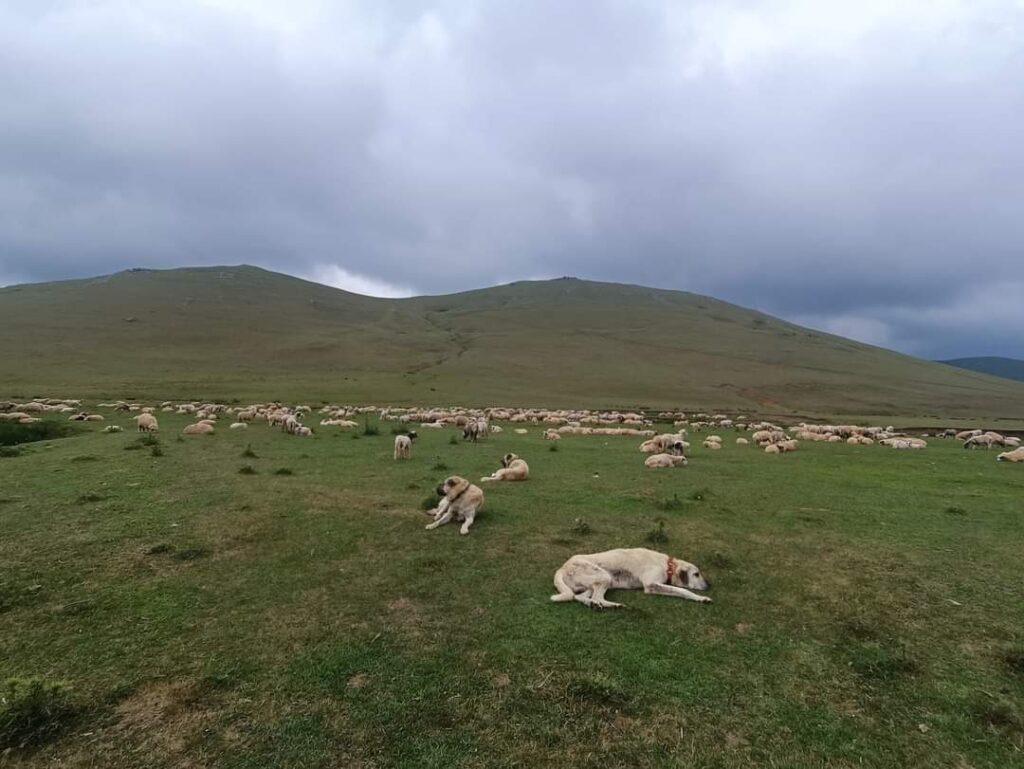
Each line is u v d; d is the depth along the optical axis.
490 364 104.69
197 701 5.72
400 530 11.28
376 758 4.98
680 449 24.34
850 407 90.38
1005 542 11.20
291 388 68.12
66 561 9.28
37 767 4.84
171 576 8.79
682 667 6.47
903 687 6.20
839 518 13.05
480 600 8.12
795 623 7.63
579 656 6.64
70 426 30.58
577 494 15.04
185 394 58.66
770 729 5.47
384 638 6.98
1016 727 5.55
